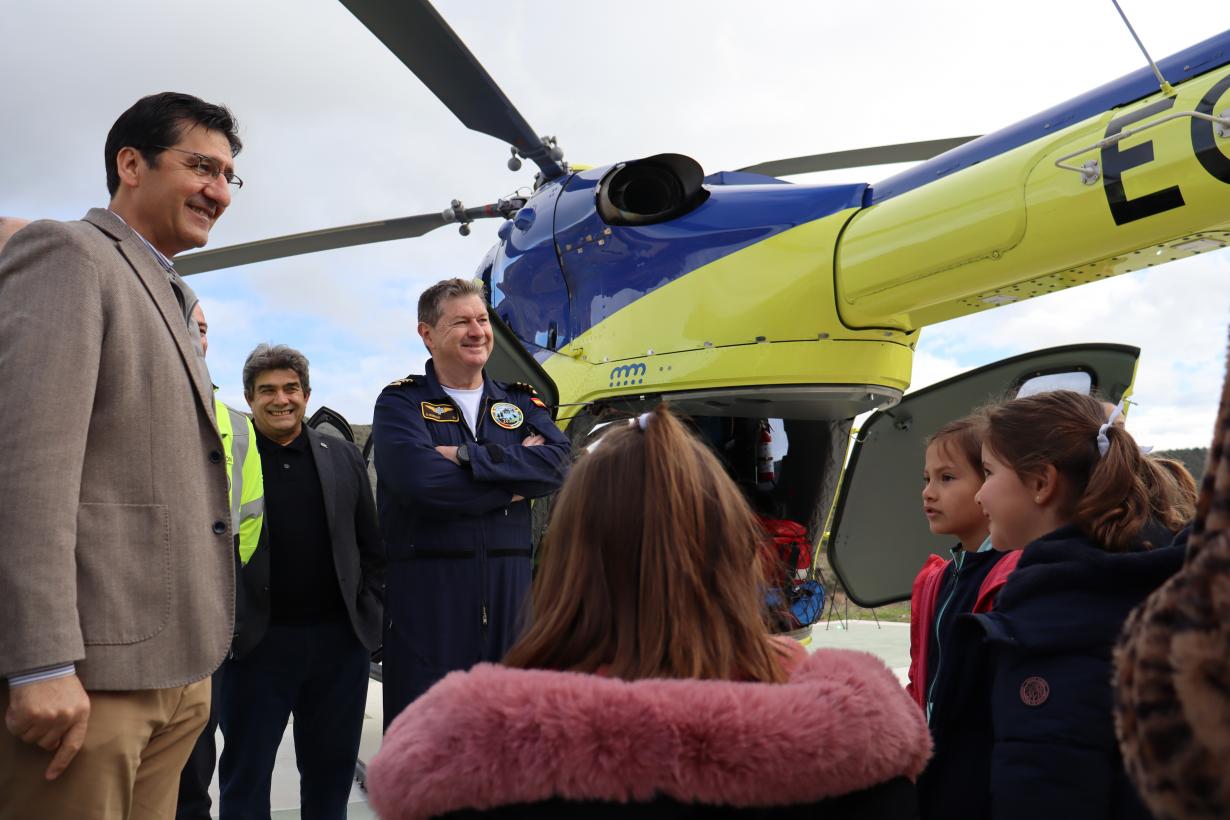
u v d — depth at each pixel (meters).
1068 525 1.84
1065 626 1.66
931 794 1.87
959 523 2.56
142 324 2.06
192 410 2.13
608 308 4.95
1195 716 0.71
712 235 4.62
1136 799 1.55
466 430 3.45
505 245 5.71
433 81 5.04
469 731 0.99
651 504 1.24
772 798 0.99
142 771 2.07
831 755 0.99
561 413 5.09
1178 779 0.72
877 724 1.05
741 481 5.53
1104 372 4.38
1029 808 1.60
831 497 5.36
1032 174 3.42
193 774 3.17
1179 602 0.74
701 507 1.25
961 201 3.66
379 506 3.47
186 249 2.28
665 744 0.96
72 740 1.77
